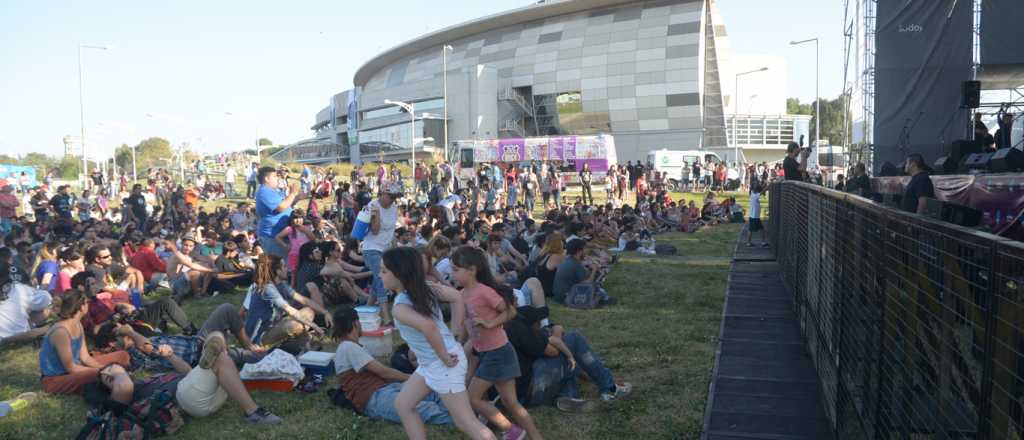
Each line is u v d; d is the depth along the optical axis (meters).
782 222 11.91
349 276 10.07
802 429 5.24
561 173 36.09
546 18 82.38
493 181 30.86
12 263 11.13
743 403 5.82
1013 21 18.80
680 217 22.81
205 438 5.33
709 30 73.75
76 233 18.23
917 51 19.70
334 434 5.37
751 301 10.17
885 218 3.48
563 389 5.91
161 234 16.25
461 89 75.81
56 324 6.30
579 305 9.73
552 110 78.25
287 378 6.35
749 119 78.31
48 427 5.66
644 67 73.06
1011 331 2.14
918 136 19.75
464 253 4.63
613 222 18.88
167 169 61.50
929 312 2.88
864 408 3.99
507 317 4.68
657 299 10.43
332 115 107.25
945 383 2.73
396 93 84.12
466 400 4.31
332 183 36.03
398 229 12.20
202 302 10.84
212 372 5.66
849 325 4.48
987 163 11.35
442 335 4.28
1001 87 22.34
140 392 5.55
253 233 16.94
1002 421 2.19
